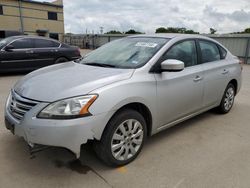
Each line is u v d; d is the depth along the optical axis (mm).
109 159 2703
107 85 2598
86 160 2955
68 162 2900
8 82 7434
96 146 2662
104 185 2510
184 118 3684
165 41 3475
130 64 3131
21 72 9164
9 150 3123
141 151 3203
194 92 3650
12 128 2652
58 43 9312
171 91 3238
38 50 8648
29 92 2619
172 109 3342
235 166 2906
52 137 2346
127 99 2676
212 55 4215
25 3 38750
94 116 2436
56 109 2371
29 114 2445
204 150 3285
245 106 5406
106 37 28609
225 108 4703
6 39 8492
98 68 3123
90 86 2541
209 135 3771
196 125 4172
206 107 4117
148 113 3033
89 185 2504
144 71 2982
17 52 8180
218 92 4301
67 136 2352
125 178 2633
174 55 3398
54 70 3266
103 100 2496
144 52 3316
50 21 42250
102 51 3850
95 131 2465
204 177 2678
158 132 3469
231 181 2617
